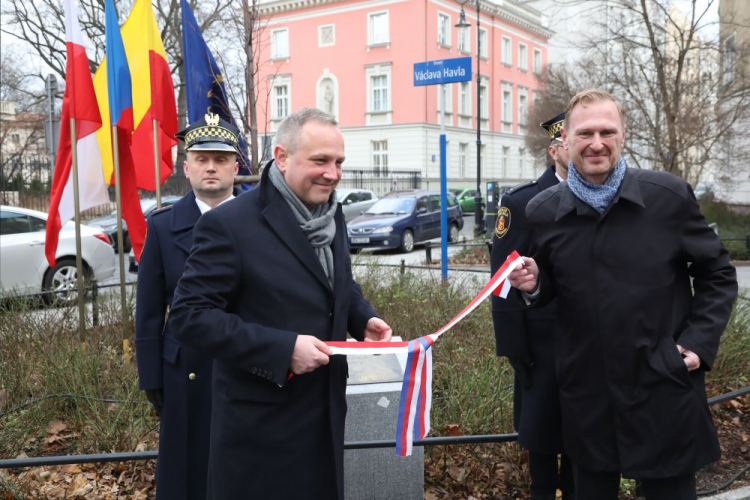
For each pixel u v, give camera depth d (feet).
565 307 7.68
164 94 18.72
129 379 15.53
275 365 6.28
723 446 13.70
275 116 136.67
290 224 6.74
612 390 7.35
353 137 130.52
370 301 22.30
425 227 55.72
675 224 7.41
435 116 127.03
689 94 41.37
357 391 10.82
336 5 129.29
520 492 11.97
